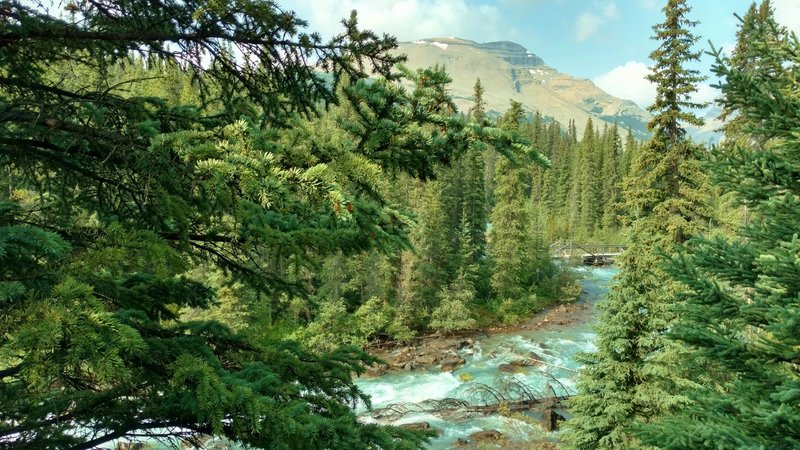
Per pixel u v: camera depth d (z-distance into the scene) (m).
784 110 5.23
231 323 25.67
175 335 4.73
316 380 4.96
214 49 4.18
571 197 83.81
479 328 38.62
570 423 12.98
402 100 4.54
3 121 3.61
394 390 26.14
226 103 4.59
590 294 48.75
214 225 4.67
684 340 5.77
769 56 5.26
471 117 4.68
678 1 20.11
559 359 30.75
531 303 43.53
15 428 3.78
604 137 98.81
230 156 3.13
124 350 3.03
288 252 4.42
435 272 37.56
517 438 19.81
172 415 3.85
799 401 4.84
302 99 4.54
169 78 4.98
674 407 11.80
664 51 20.89
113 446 14.80
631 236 13.09
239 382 3.66
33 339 2.41
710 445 4.56
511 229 43.06
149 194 3.65
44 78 4.35
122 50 4.24
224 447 15.57
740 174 5.55
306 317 32.75
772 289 4.78
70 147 3.83
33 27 3.67
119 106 4.02
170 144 3.16
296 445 3.42
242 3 3.57
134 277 5.29
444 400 23.72
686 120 20.52
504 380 26.06
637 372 12.19
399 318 35.56
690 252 5.68
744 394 5.19
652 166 22.20
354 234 4.46
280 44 4.02
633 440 11.53
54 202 4.55
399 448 4.13
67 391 4.10
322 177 3.17
